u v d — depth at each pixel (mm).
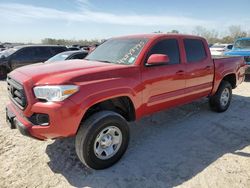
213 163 3773
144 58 4023
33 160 3801
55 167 3625
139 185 3242
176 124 5410
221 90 5945
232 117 5879
